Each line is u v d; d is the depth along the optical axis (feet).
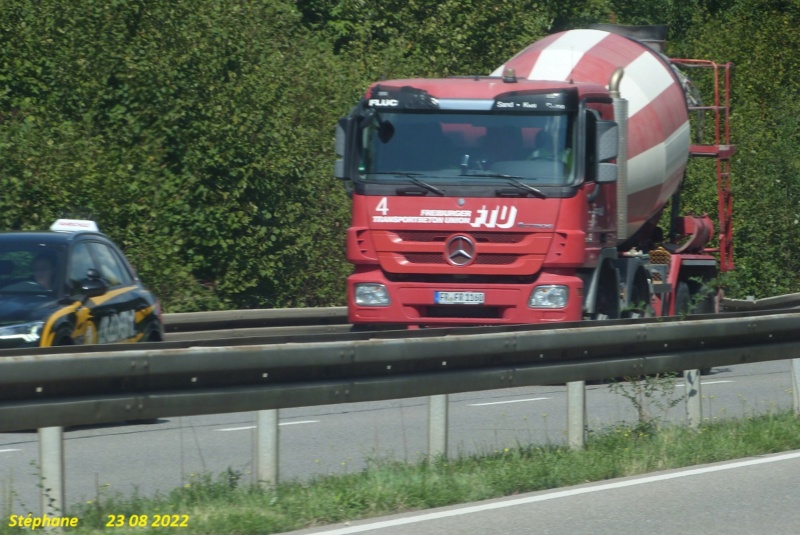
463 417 134.10
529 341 102.06
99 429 127.24
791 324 124.77
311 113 272.72
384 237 155.84
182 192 241.76
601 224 164.35
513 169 153.89
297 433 123.03
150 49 244.22
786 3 538.88
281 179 253.24
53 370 74.90
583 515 79.87
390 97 156.35
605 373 108.17
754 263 355.15
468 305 155.33
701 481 92.17
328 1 384.47
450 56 337.11
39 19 244.83
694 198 216.33
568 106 153.99
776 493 88.02
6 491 92.02
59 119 237.25
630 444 103.50
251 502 79.05
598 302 165.27
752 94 467.93
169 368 80.64
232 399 83.97
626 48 195.11
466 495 84.64
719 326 117.29
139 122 244.83
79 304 124.67
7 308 119.14
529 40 344.08
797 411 123.75
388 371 94.12
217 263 247.50
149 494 90.99
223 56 249.34
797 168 360.89
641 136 184.34
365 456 106.01
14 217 212.02
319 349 88.94
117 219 229.04
